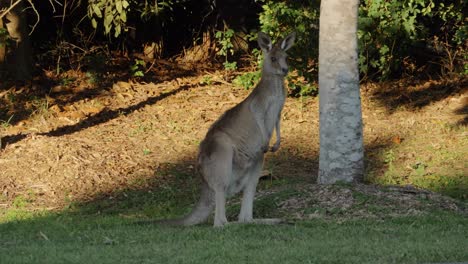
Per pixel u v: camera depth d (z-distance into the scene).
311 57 17.45
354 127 11.70
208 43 21.36
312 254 7.89
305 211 10.77
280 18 17.09
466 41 18.72
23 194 13.14
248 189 10.20
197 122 16.55
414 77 19.14
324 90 11.74
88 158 14.38
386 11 16.89
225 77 19.59
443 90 18.22
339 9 11.53
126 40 21.05
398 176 13.73
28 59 18.59
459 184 13.30
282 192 11.45
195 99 18.02
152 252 8.12
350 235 9.16
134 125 16.28
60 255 8.07
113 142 15.26
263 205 11.05
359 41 17.08
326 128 11.77
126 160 14.45
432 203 11.04
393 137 15.68
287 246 8.39
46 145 14.71
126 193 13.20
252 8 21.34
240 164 10.01
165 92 18.44
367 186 11.50
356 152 11.74
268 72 10.12
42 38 20.30
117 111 17.12
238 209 11.19
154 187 13.44
